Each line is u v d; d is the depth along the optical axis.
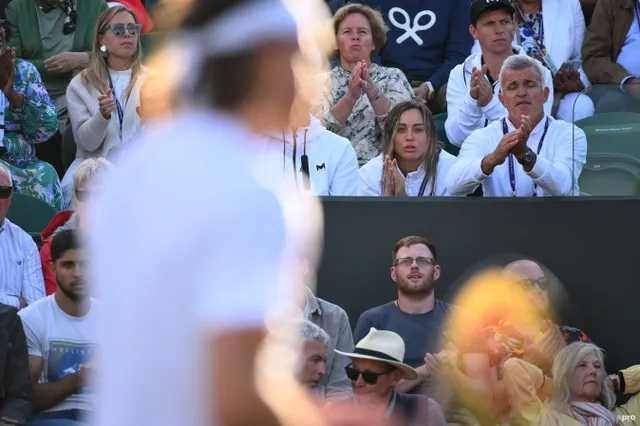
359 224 20.50
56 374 18.00
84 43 29.64
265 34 5.43
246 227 5.11
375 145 25.38
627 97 21.72
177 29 5.55
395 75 26.78
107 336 5.23
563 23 29.33
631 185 21.36
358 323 19.17
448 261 20.50
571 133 21.86
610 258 20.58
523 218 20.58
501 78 22.45
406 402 14.75
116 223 5.28
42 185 25.53
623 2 29.22
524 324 18.72
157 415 5.03
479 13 26.09
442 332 18.80
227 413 4.92
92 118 25.39
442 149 23.23
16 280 20.98
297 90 5.55
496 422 17.81
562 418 17.73
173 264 5.06
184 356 5.02
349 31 26.36
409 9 29.72
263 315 4.99
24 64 25.83
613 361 20.55
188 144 5.33
